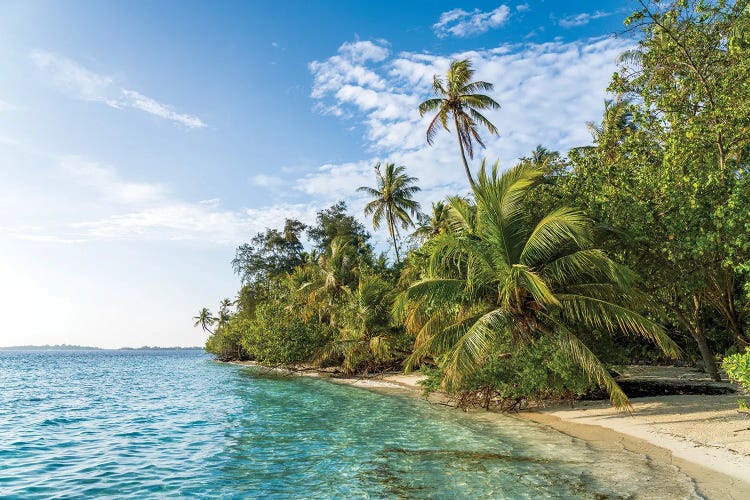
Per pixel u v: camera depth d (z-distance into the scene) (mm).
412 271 26172
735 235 12688
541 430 12812
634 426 12164
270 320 41062
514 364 15055
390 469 9500
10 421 17156
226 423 15953
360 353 30516
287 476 9336
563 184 16875
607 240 15164
